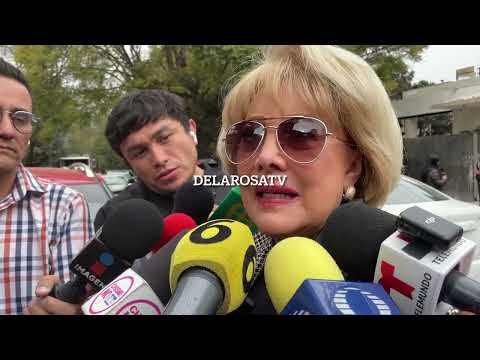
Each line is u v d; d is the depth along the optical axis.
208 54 10.06
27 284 1.75
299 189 1.02
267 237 1.19
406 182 4.58
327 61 1.05
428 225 0.83
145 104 1.85
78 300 1.11
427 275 0.81
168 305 0.81
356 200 1.16
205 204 1.45
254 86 1.10
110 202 2.21
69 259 1.80
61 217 1.84
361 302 0.77
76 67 13.15
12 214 1.79
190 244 0.88
